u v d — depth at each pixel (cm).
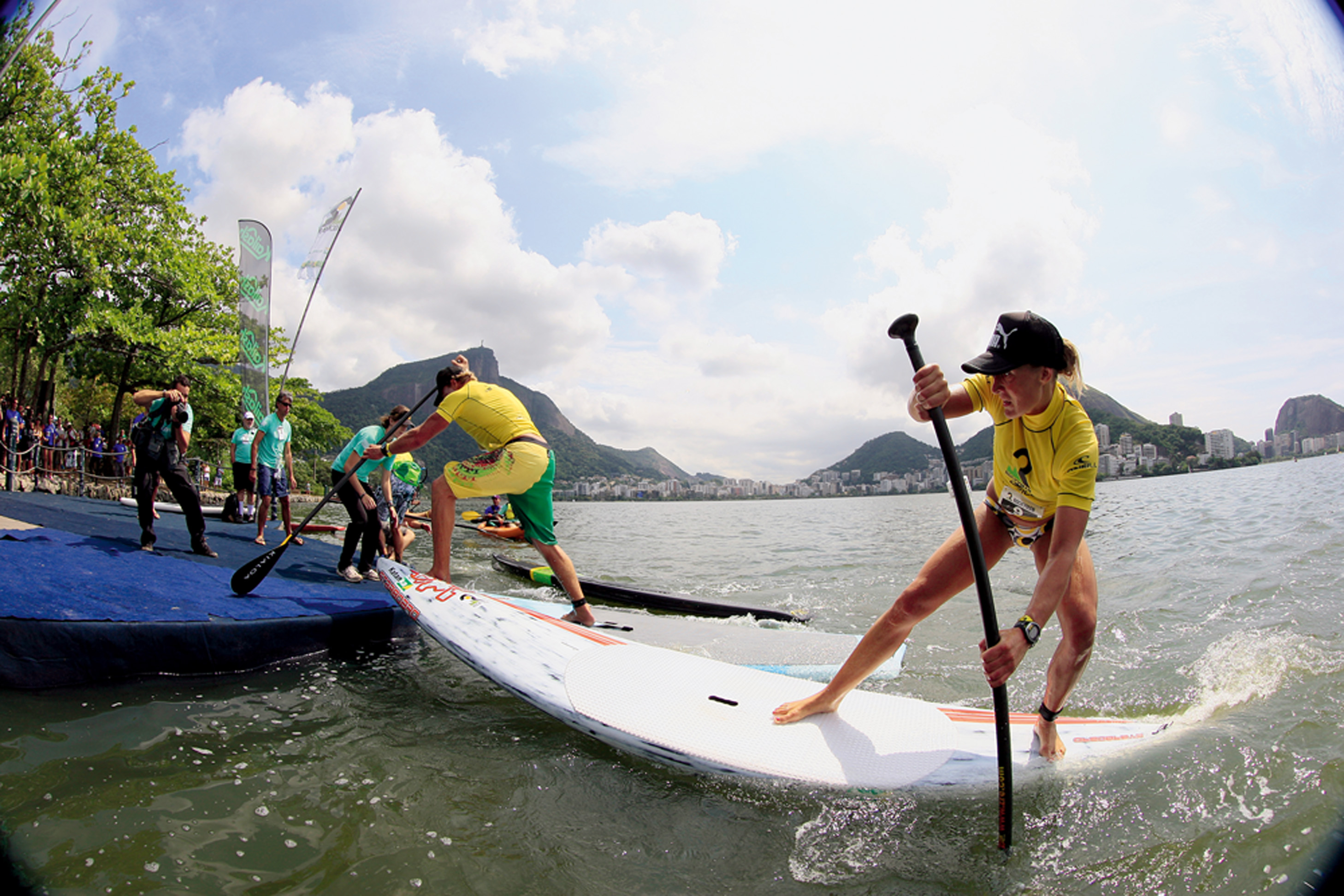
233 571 477
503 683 306
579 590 455
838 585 712
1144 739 252
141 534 578
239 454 740
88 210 1599
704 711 276
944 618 509
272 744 257
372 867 182
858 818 215
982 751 248
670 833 207
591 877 183
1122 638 411
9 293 1485
